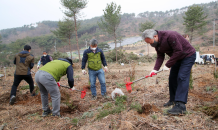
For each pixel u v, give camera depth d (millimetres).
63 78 7746
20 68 4121
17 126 2607
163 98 3496
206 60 15469
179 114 2398
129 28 189250
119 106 2955
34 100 4066
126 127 2096
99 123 2379
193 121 2160
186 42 2568
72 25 19578
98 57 4191
